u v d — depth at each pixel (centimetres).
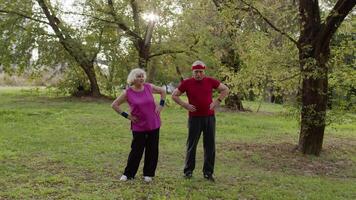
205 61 2348
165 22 2548
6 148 1073
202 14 2134
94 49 2667
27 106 2223
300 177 933
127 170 805
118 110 782
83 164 925
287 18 1197
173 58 2719
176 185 775
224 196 726
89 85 2928
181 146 1213
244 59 1261
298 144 1238
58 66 2858
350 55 1233
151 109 788
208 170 830
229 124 1789
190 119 819
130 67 2792
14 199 673
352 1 1042
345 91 1189
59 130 1395
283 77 1208
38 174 828
